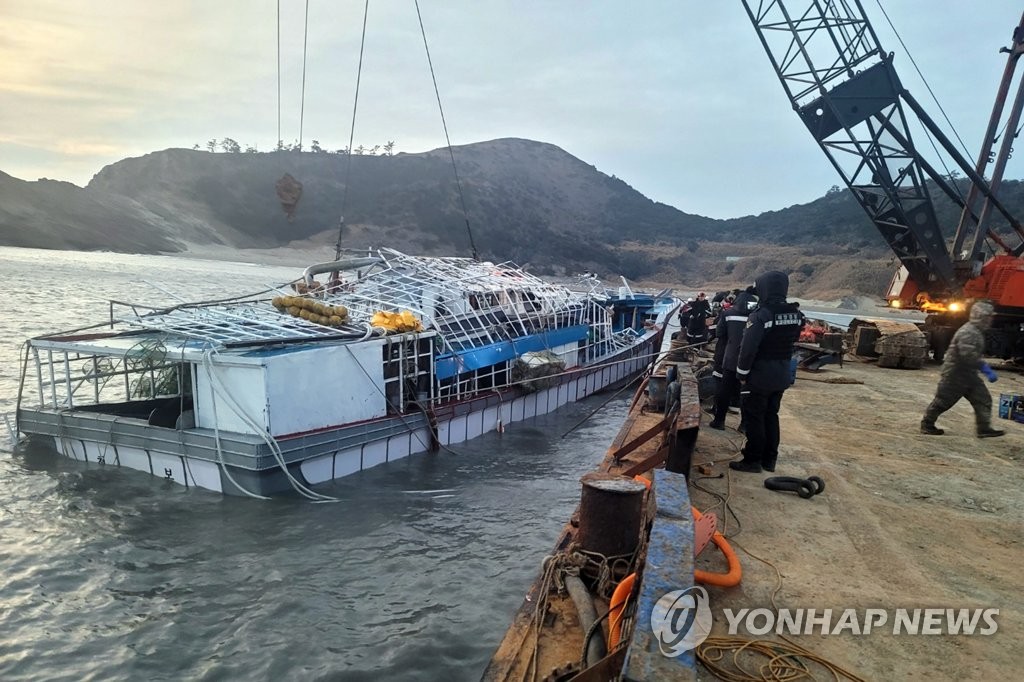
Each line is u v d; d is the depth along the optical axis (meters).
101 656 6.19
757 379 6.72
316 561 8.25
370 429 11.88
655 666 2.52
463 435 14.70
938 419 10.45
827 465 7.48
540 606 4.17
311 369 10.89
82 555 8.12
